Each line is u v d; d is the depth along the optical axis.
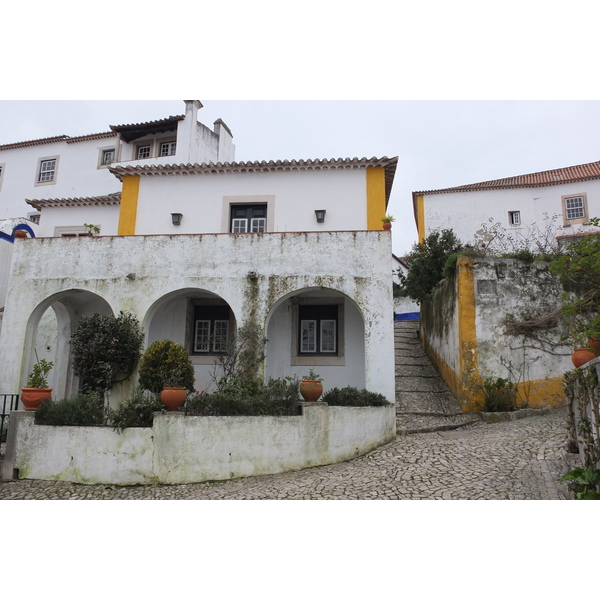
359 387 12.54
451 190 26.19
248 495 7.30
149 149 22.89
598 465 5.74
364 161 13.22
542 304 11.81
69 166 24.25
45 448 8.45
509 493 6.60
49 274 12.12
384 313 11.02
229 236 11.78
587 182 24.66
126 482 8.09
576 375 6.68
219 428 8.28
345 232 11.48
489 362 11.59
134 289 11.78
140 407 8.49
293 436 8.58
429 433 10.40
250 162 13.32
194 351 13.28
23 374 11.76
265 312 11.30
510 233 25.02
